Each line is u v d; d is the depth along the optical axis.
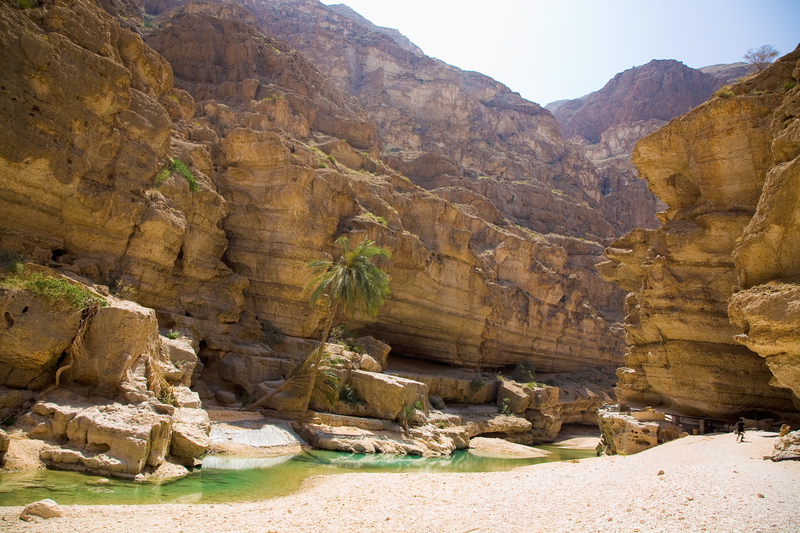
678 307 31.41
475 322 55.66
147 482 16.42
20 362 18.22
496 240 68.06
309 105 64.62
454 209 55.25
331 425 30.80
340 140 59.78
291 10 136.38
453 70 152.50
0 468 15.01
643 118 169.38
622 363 78.00
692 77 174.12
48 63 23.75
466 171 101.25
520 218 95.38
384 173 61.81
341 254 41.94
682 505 13.02
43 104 23.83
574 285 73.62
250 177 39.41
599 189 128.50
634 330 38.47
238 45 63.94
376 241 44.00
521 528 11.96
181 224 30.33
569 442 51.94
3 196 22.89
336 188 41.62
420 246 48.41
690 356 31.27
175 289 31.45
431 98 125.88
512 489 17.06
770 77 29.14
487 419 45.19
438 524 12.70
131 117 28.25
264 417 29.78
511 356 64.25
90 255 26.45
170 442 19.19
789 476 16.05
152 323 22.02
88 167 25.83
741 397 29.81
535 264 69.75
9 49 22.53
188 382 25.03
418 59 139.25
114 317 19.69
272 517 13.26
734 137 29.28
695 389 31.22
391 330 50.12
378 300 32.97
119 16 58.16
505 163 111.06
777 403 28.88
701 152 30.69
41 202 24.23
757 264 24.12
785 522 11.29
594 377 69.94
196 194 33.09
